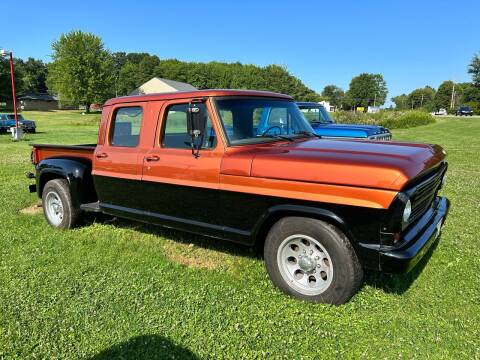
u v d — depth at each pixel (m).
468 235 5.49
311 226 3.60
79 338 3.32
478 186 8.73
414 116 37.44
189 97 4.36
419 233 3.59
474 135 25.56
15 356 3.11
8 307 3.77
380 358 3.02
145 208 4.94
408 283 4.12
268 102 4.68
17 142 21.45
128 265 4.72
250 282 4.22
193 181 4.27
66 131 30.67
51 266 4.72
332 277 3.61
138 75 111.75
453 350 3.09
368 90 130.75
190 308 3.71
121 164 5.00
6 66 86.12
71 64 76.25
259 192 3.81
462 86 112.00
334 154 3.66
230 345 3.18
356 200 3.31
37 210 7.30
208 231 4.37
